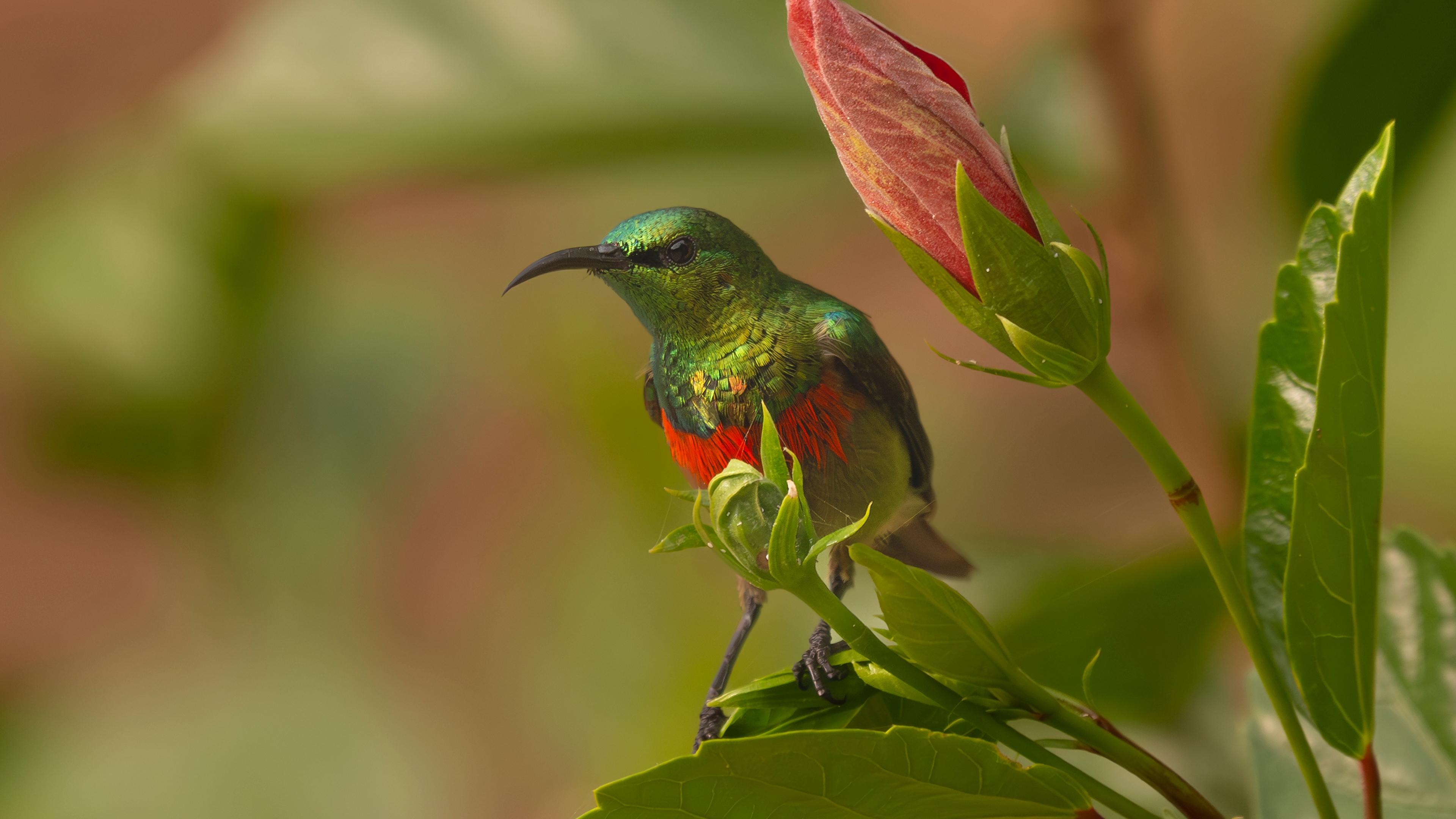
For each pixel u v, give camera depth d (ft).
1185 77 15.83
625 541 10.77
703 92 9.86
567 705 11.39
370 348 14.80
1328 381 8.53
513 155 9.83
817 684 8.63
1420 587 8.82
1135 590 8.86
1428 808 8.77
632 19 10.05
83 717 13.62
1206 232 13.82
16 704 13.64
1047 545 9.00
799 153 9.82
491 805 13.48
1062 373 8.51
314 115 10.09
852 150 8.52
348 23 10.35
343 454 14.03
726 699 8.63
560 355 11.80
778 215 14.14
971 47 15.28
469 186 11.32
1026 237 8.50
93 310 11.48
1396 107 9.06
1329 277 8.60
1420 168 9.09
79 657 19.26
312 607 13.69
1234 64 15.70
